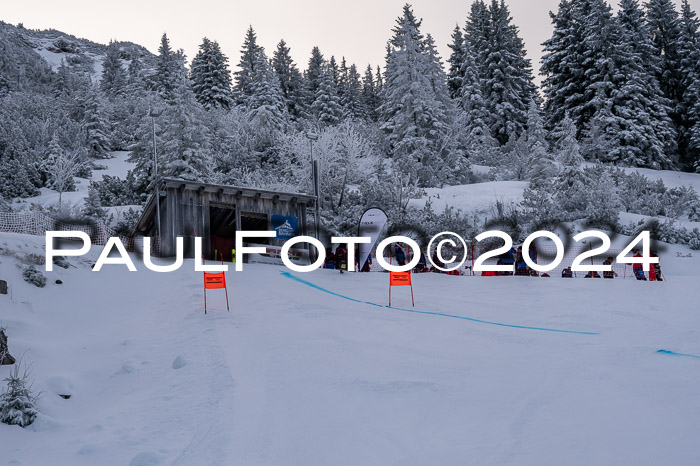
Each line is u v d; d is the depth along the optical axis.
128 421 6.48
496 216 33.09
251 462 5.09
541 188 37.00
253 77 83.50
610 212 30.97
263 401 6.84
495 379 7.56
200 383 7.71
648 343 9.63
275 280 18.12
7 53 123.44
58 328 11.69
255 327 11.20
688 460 4.59
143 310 13.57
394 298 15.45
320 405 6.68
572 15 62.81
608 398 6.50
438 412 6.36
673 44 61.06
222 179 39.12
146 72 142.00
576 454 4.88
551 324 11.79
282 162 44.06
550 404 6.41
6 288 12.80
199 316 12.31
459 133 54.72
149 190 38.53
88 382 8.33
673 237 29.92
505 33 69.62
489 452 5.10
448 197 37.22
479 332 10.87
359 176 39.50
